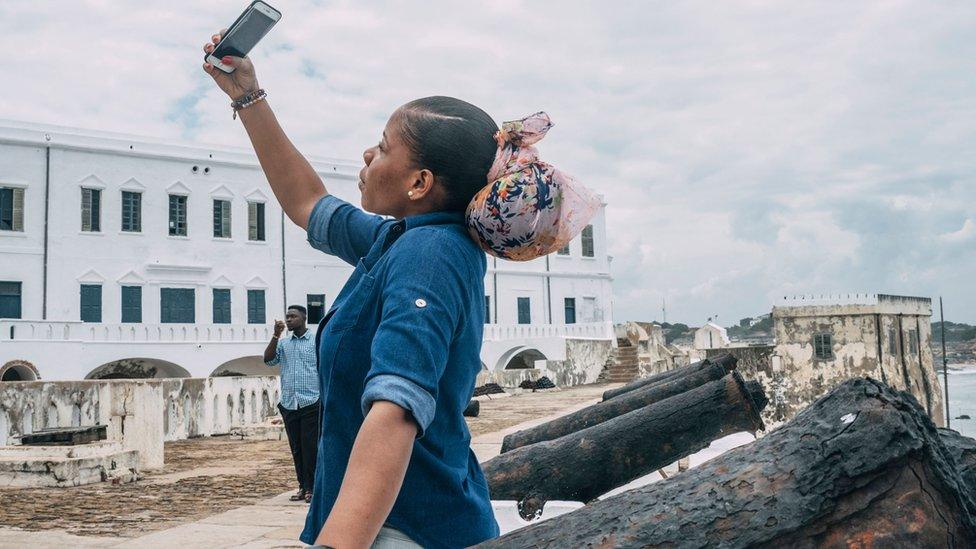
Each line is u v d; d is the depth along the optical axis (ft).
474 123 5.10
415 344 4.23
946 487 3.61
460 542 4.64
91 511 23.98
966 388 453.17
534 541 4.20
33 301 114.83
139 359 115.34
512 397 86.38
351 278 5.19
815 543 3.73
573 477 13.09
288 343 25.48
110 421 34.58
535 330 143.13
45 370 103.30
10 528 21.18
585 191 4.93
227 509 24.08
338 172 136.56
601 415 18.39
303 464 25.44
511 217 4.74
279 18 6.32
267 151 6.75
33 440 32.91
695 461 26.45
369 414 4.08
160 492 27.94
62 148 118.11
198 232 128.36
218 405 50.75
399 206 5.27
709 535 3.87
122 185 122.52
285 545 18.40
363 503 3.86
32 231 115.44
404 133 5.12
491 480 13.03
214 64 6.57
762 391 15.23
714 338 159.12
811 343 138.51
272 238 134.82
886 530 3.61
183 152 127.75
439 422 4.64
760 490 3.87
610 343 142.51
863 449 3.67
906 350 143.02
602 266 170.71
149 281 123.44
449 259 4.57
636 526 4.01
